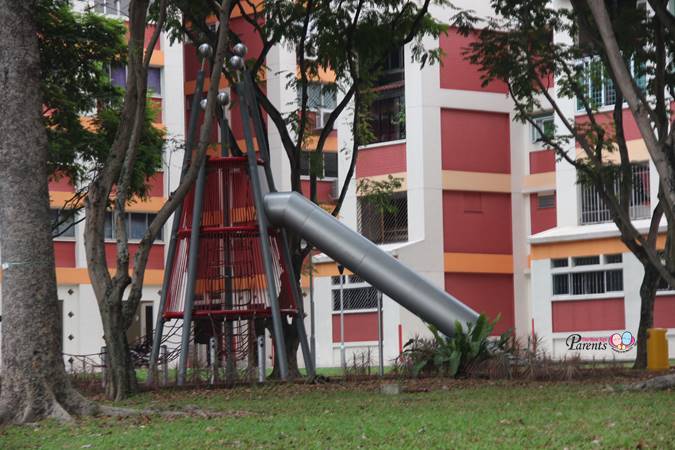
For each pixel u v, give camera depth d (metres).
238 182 27.22
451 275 50.47
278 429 15.34
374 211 51.62
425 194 50.00
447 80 50.66
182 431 15.51
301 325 27.77
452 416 16.50
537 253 47.88
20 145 17.67
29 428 16.72
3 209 17.72
